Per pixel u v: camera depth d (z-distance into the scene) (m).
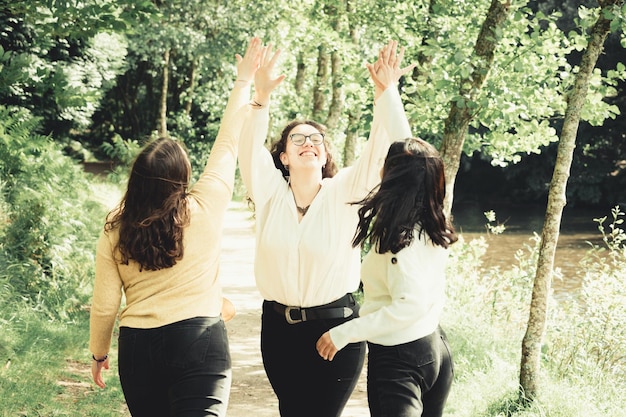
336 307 4.12
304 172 4.18
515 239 26.55
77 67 20.48
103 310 3.42
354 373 4.11
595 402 6.19
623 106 36.84
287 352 4.16
